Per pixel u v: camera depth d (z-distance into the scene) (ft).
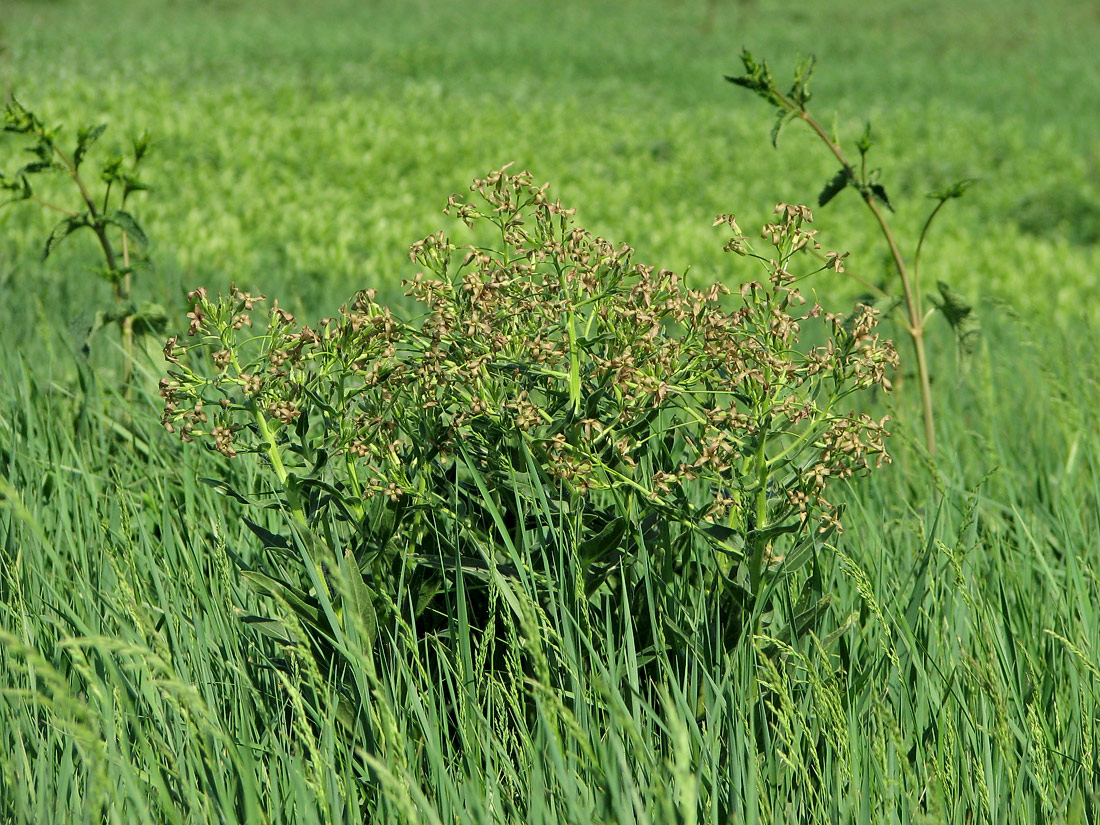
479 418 8.75
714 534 8.51
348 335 8.29
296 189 51.06
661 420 11.55
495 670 9.23
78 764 8.22
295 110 76.13
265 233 39.91
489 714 8.58
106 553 10.32
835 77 115.03
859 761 8.27
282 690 9.03
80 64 89.15
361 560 8.66
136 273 26.30
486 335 8.30
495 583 8.29
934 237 47.73
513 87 98.99
